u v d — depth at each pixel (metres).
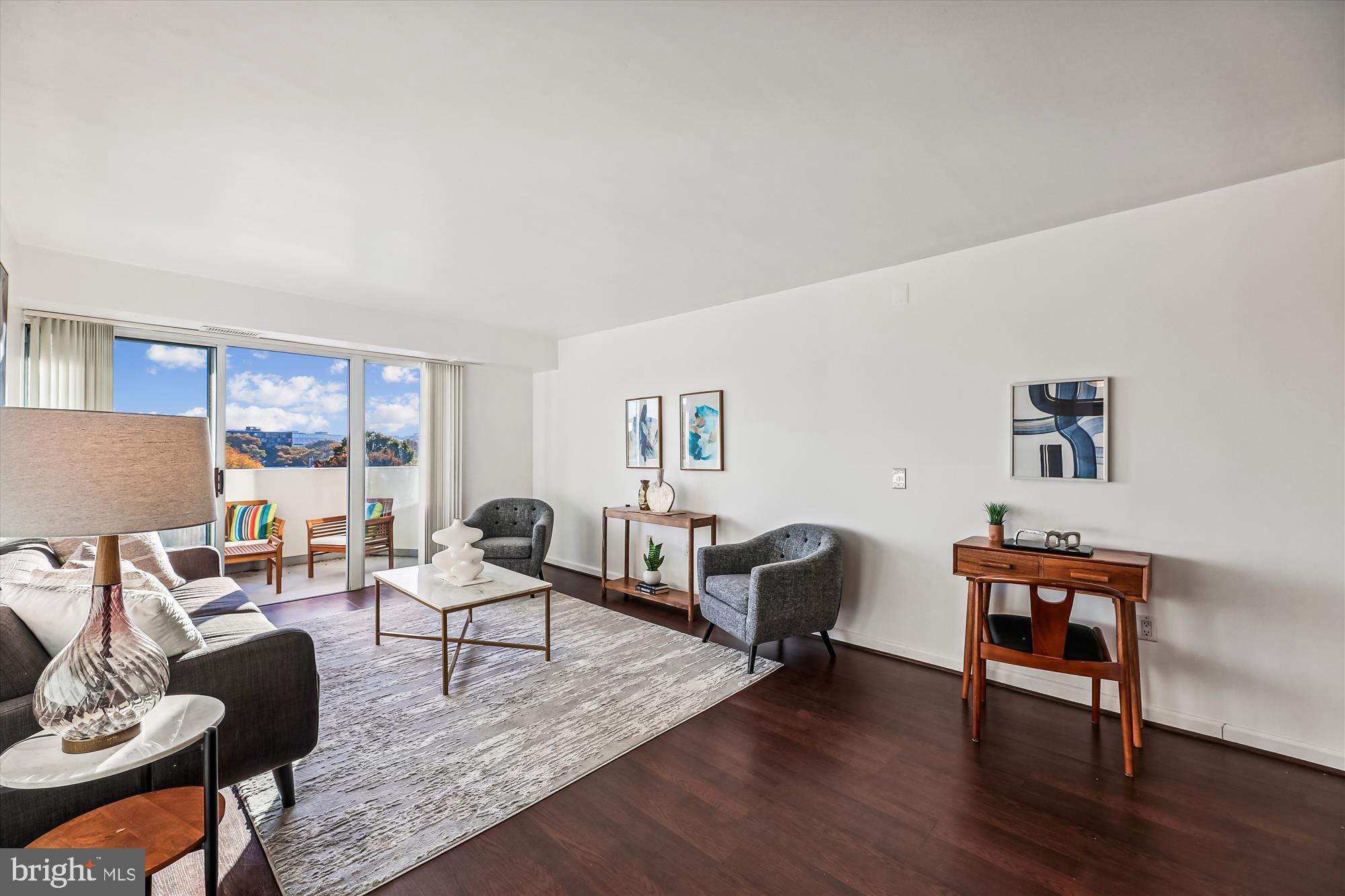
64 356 3.54
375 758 2.34
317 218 2.74
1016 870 1.75
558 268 3.54
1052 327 2.93
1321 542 2.31
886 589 3.54
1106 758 2.37
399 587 3.35
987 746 2.46
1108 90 1.79
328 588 4.82
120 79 1.68
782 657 3.47
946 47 1.58
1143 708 2.69
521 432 6.18
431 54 1.58
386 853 1.81
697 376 4.62
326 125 1.94
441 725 2.61
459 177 2.33
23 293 3.06
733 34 1.52
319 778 2.20
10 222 2.76
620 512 4.73
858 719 2.70
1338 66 1.65
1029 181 2.41
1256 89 1.78
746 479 4.28
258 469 4.44
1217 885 1.70
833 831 1.93
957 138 2.07
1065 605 2.31
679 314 4.75
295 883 1.68
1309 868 1.76
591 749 2.41
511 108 1.86
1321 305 2.30
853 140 2.08
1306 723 2.35
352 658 3.39
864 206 2.65
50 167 2.22
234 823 1.95
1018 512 3.03
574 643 3.67
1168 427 2.62
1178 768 2.29
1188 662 2.59
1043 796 2.12
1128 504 2.72
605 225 2.86
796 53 1.60
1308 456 2.33
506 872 1.74
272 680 1.87
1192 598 2.57
